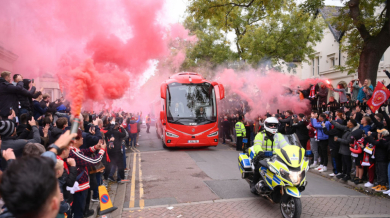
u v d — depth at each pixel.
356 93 12.08
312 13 13.39
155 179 8.33
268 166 5.45
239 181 7.98
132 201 6.36
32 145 3.00
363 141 7.43
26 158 1.37
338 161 8.61
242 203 6.16
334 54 24.20
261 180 5.93
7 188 1.26
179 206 6.01
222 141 17.91
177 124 13.32
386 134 6.77
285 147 5.37
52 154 1.97
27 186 1.25
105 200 5.75
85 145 5.57
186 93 13.65
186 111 13.48
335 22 13.43
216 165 10.26
